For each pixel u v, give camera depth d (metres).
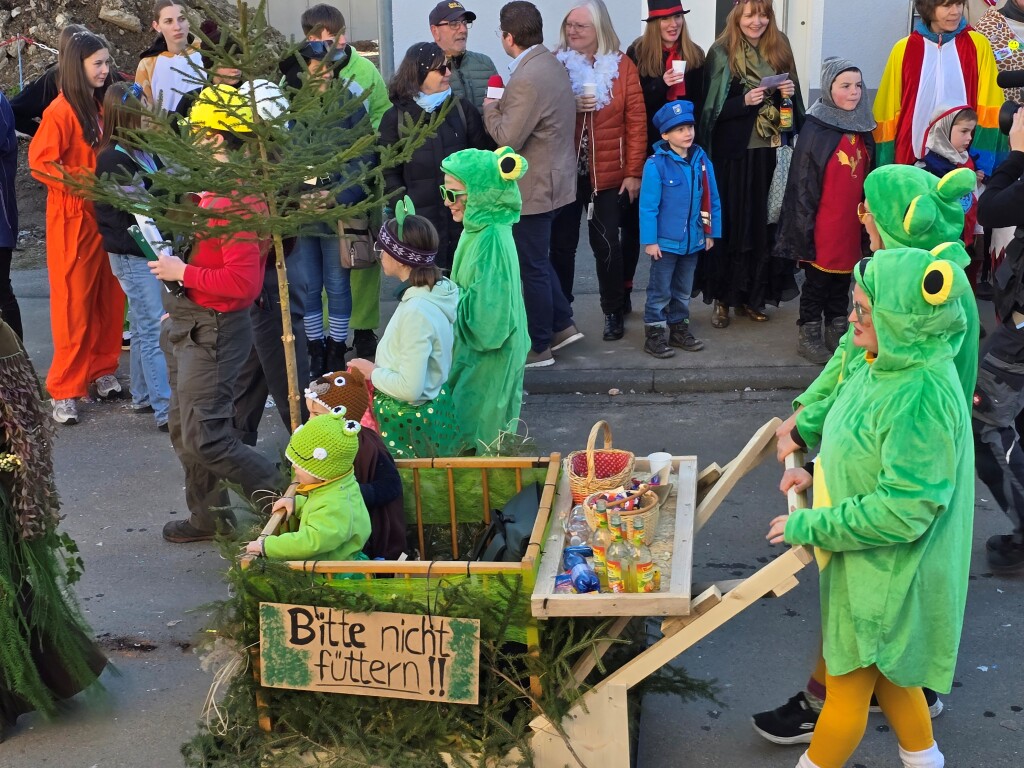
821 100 6.87
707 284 7.73
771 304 8.30
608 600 3.20
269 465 5.10
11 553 3.76
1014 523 4.69
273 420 6.99
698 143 7.49
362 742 3.48
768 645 4.41
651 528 3.54
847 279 7.07
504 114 6.66
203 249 4.71
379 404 4.72
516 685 3.40
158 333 6.73
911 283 2.87
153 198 4.15
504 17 6.67
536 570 3.34
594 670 3.49
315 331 7.38
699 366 7.18
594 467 3.77
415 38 9.26
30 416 3.71
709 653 4.37
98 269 7.01
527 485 4.14
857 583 3.04
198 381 4.91
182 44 7.50
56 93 7.64
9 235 7.30
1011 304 4.36
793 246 6.94
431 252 4.64
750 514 5.51
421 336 4.59
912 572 2.98
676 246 7.11
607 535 3.33
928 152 6.96
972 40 7.35
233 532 4.13
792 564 3.08
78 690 4.03
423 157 6.77
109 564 5.27
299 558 3.57
